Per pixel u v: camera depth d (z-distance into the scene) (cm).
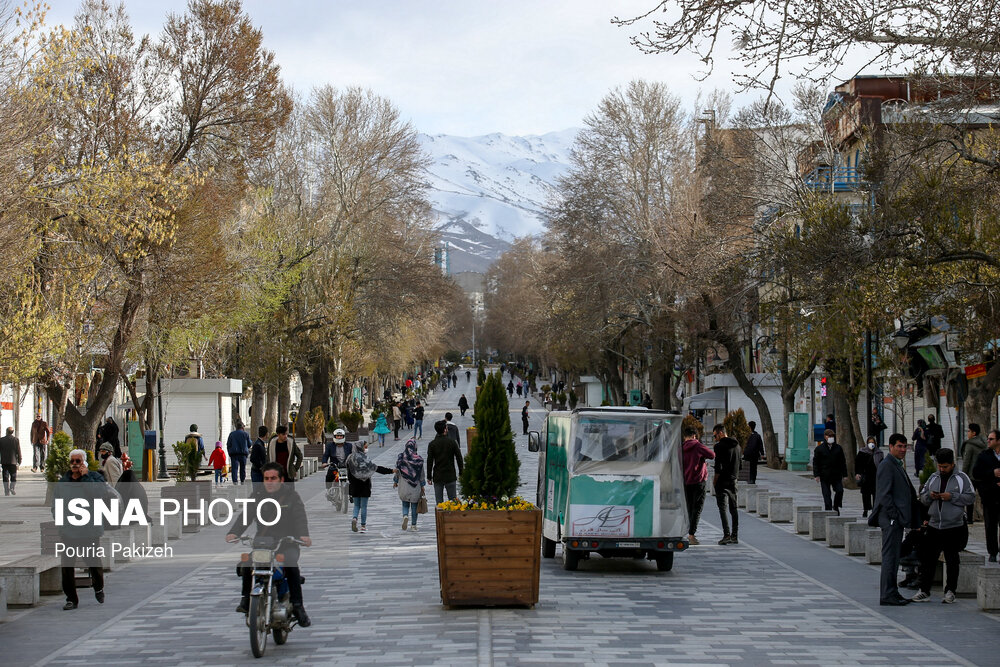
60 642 1091
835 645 1052
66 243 2181
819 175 3338
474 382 17075
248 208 4438
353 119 5244
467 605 1266
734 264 3456
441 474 2117
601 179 4950
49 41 1991
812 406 5112
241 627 1162
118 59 2698
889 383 2938
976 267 2003
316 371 5997
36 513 2377
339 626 1159
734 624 1163
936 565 1430
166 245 2595
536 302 7200
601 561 1753
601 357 6575
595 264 4841
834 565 1652
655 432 1609
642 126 4975
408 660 981
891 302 2083
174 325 3070
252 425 5047
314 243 4950
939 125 1755
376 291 5334
